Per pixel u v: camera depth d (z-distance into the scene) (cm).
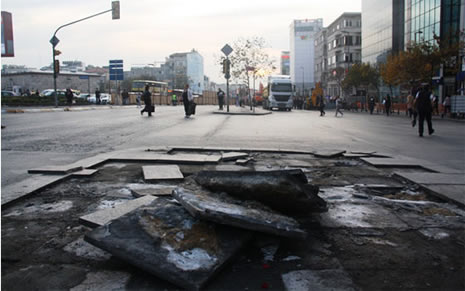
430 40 4497
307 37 14862
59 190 487
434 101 3341
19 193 449
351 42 8306
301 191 343
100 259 288
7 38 2939
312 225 363
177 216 314
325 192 492
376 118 2895
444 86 3919
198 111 3281
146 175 549
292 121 2142
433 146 1060
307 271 271
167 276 244
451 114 2928
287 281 257
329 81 9256
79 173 563
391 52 5700
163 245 271
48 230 348
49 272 267
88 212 400
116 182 529
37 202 435
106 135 1200
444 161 782
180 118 2167
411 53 3678
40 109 2931
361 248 313
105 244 270
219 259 262
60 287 247
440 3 4219
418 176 577
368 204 440
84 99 4628
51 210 407
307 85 14662
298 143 1048
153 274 251
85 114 2586
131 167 638
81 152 830
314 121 2212
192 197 333
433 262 289
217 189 368
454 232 354
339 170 646
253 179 352
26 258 289
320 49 10550
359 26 8294
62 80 8875
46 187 492
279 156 788
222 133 1291
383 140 1201
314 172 625
